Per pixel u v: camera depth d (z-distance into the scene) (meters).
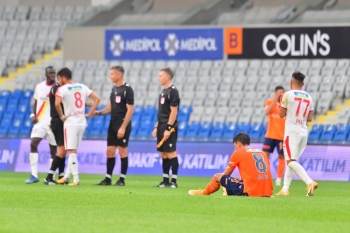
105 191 45.31
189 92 90.88
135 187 51.25
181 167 71.56
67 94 51.06
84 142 73.19
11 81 101.50
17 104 92.44
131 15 100.00
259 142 68.56
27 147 74.62
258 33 91.00
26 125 90.25
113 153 52.81
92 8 109.62
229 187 40.84
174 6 102.88
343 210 35.44
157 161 71.75
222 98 89.38
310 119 45.31
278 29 90.12
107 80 95.44
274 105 57.25
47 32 105.00
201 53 93.81
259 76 90.00
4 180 59.03
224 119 86.62
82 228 27.97
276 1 97.00
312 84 86.81
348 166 66.00
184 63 93.94
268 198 39.62
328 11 91.50
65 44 99.19
